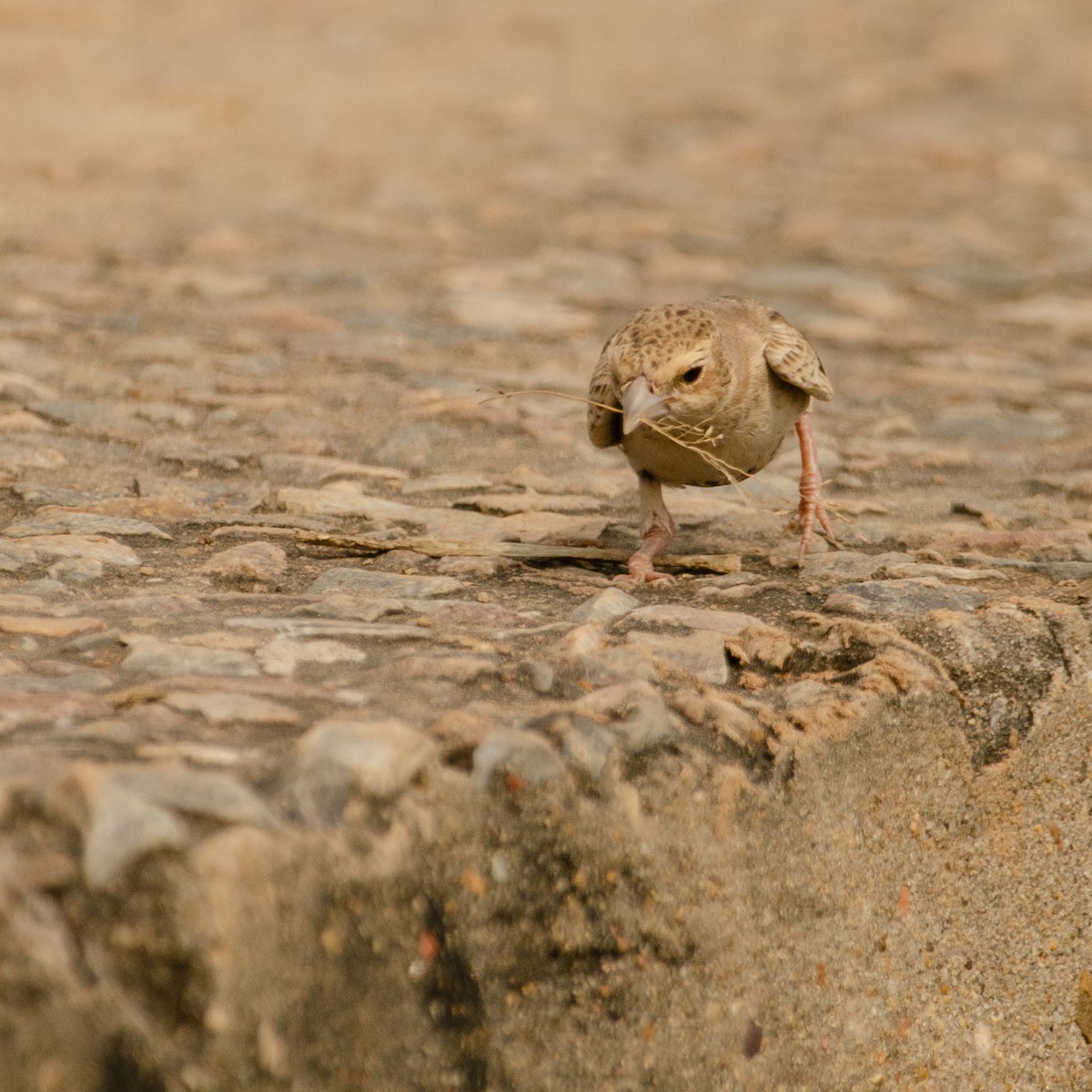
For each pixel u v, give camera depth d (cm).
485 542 1823
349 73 6450
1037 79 6825
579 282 3609
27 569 1586
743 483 2256
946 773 1387
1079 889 1534
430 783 1006
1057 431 2609
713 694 1269
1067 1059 1541
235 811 912
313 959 910
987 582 1691
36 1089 834
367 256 3759
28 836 880
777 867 1199
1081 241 4262
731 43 7700
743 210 4481
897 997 1324
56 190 4166
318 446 2283
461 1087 998
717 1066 1152
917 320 3434
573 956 1070
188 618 1420
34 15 6900
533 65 6938
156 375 2625
